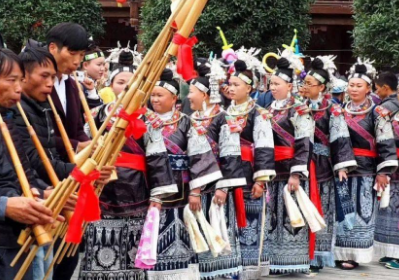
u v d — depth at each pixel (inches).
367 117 332.5
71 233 155.7
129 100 165.5
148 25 518.3
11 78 163.8
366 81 331.9
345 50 740.7
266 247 306.0
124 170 226.4
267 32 519.5
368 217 332.5
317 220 299.7
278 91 305.1
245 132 290.5
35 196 163.8
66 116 212.4
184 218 253.4
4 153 163.8
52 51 205.3
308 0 529.3
